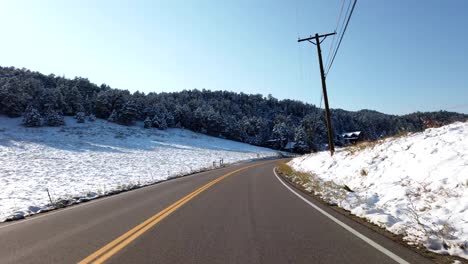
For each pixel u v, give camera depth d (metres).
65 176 31.09
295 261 4.66
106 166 42.78
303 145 118.88
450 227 5.51
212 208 9.65
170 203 11.08
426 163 9.92
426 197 7.85
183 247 5.58
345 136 115.38
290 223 7.29
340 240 5.69
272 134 146.75
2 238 7.08
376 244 5.33
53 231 7.54
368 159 14.57
